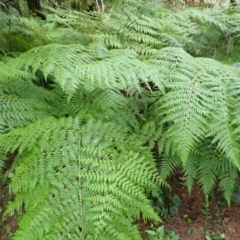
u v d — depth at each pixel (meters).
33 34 2.97
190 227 2.54
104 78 2.11
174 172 2.81
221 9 3.65
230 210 2.64
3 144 2.12
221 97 2.12
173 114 2.08
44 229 1.82
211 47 3.22
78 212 1.89
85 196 1.94
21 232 1.82
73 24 3.13
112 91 2.52
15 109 2.33
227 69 2.34
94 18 3.21
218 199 2.68
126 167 2.05
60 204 1.90
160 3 4.01
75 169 2.02
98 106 2.51
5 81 2.38
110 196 1.93
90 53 2.44
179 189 2.73
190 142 1.99
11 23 3.21
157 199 2.62
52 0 4.15
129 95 2.84
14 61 2.37
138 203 1.98
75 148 2.11
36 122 2.22
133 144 2.26
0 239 2.48
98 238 1.83
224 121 2.05
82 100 2.63
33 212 1.90
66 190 1.95
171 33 3.03
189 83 2.18
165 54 2.50
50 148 2.10
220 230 2.53
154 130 2.40
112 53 2.48
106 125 2.28
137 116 2.59
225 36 3.17
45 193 1.95
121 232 1.87
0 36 3.03
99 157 2.08
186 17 3.26
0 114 2.29
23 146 2.09
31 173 2.00
